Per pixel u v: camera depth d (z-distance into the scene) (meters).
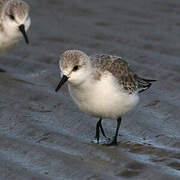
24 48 15.23
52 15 17.59
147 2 18.31
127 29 16.34
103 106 10.02
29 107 11.73
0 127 10.63
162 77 13.20
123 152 9.88
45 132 10.47
